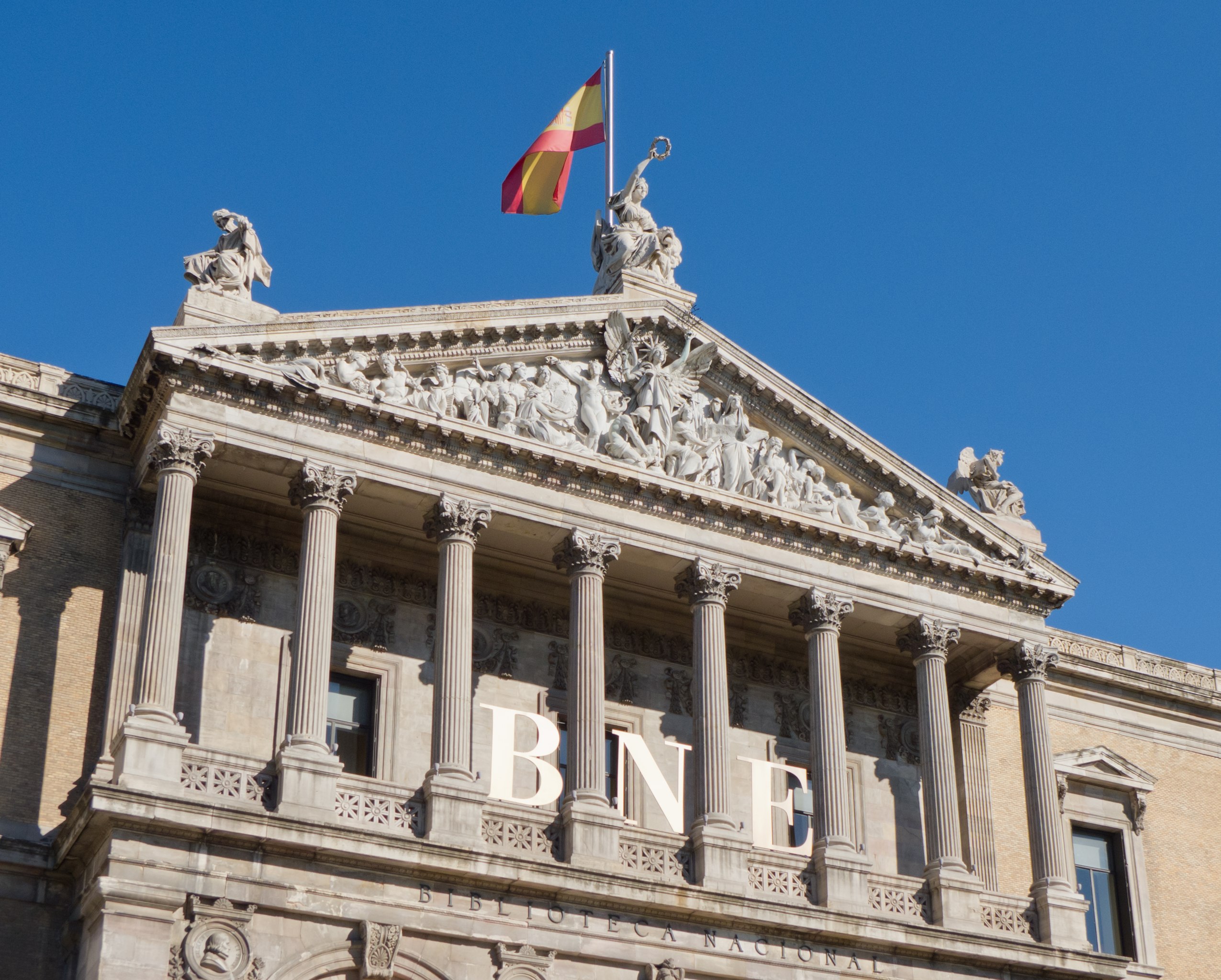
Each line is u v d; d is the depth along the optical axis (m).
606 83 68.62
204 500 58.09
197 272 56.94
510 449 57.78
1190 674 76.94
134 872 48.00
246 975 48.34
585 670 56.69
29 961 50.38
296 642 53.25
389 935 50.06
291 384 55.28
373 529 59.84
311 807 50.84
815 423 63.41
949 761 61.22
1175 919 71.75
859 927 56.50
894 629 64.19
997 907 60.12
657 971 53.28
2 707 53.25
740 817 62.75
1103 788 72.25
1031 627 64.69
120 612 55.03
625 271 62.97
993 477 69.62
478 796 53.22
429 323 58.16
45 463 56.62
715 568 60.00
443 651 54.94
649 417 60.84
